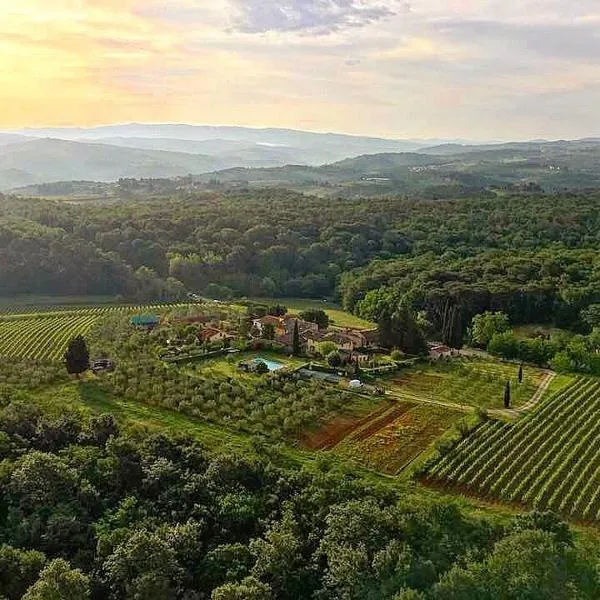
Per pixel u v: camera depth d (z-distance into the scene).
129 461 61.91
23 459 60.28
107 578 47.75
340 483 60.88
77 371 93.81
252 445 72.19
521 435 80.06
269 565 48.81
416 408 88.88
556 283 138.38
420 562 47.69
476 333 123.31
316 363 105.25
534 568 45.47
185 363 103.00
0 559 47.34
